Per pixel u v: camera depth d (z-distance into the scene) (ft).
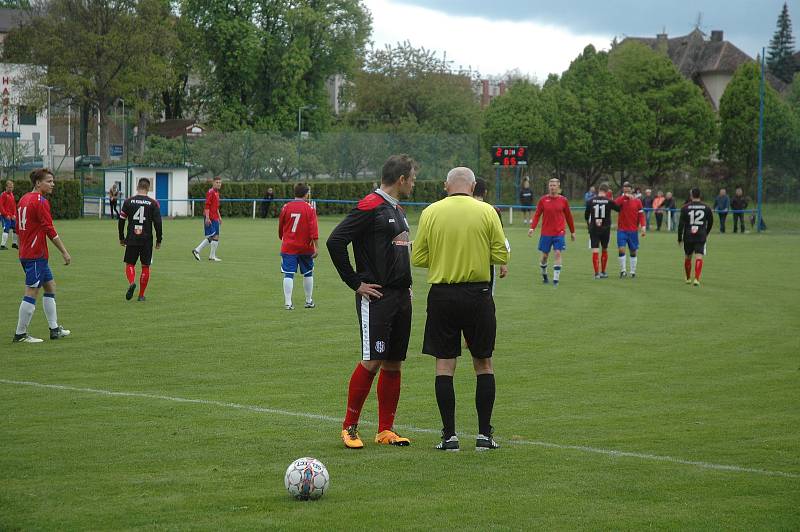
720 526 35.22
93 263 148.25
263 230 246.47
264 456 45.19
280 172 337.52
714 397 60.64
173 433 49.65
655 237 246.47
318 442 48.26
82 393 60.08
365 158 345.92
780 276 145.69
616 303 110.73
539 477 41.78
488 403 46.88
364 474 42.06
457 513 36.50
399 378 48.73
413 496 38.75
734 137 386.11
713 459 45.32
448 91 482.69
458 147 348.79
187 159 330.34
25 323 79.51
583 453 46.29
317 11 453.17
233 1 444.55
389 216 47.44
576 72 395.55
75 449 46.16
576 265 163.02
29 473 41.91
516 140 376.48
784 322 95.81
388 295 47.39
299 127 439.63
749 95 382.83
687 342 82.99
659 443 48.52
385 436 48.32
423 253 47.01
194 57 452.76
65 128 465.88
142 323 90.99
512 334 87.04
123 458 44.55
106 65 393.50
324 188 334.44
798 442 48.83
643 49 413.59
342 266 46.73
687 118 389.80
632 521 35.73
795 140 292.20
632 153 382.01
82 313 97.30
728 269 157.58
